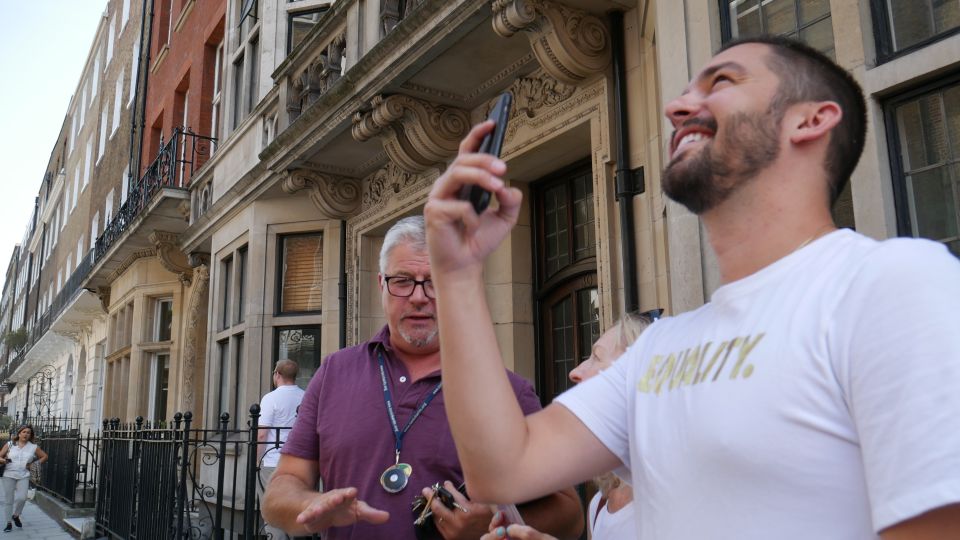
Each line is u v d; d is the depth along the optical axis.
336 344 8.20
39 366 35.47
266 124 8.98
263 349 8.66
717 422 0.88
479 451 1.05
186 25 14.45
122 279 16.66
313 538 4.54
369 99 6.25
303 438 2.23
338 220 8.52
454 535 1.80
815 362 0.82
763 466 0.82
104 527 8.15
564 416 1.18
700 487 0.88
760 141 0.99
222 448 5.06
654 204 4.39
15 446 11.01
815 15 3.04
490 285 6.25
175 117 14.43
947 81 2.52
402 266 2.18
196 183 11.69
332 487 2.11
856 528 0.76
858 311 0.79
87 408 21.44
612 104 4.82
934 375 0.68
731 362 0.91
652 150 4.40
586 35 4.71
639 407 1.06
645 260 4.46
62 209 32.50
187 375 12.03
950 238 2.50
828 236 0.95
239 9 11.32
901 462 0.68
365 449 2.07
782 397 0.82
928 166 2.58
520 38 5.27
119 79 22.44
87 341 23.56
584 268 5.64
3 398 50.53
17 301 48.97
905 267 0.77
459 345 1.05
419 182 6.87
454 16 5.04
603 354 2.05
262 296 8.78
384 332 2.32
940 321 0.70
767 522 0.81
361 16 6.89
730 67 1.05
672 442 0.95
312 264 8.85
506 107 1.01
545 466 1.10
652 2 4.07
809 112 1.00
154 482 6.30
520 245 6.19
